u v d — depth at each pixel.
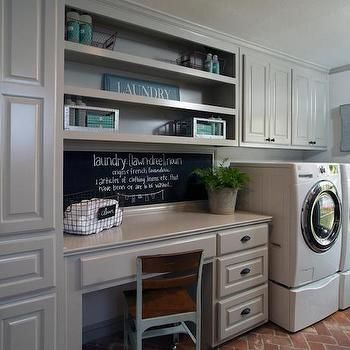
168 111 2.50
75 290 1.48
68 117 1.78
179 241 1.83
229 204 2.44
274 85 2.80
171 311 1.63
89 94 1.83
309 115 3.14
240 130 2.57
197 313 1.65
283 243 2.31
